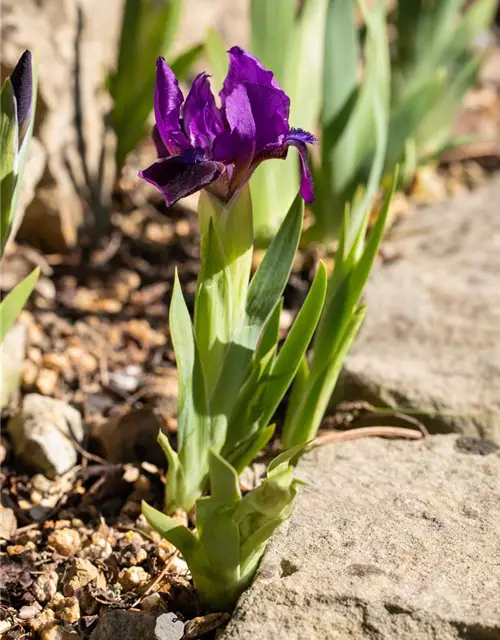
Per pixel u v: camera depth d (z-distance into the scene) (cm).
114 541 47
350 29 62
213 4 95
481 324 60
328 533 44
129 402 56
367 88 62
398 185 73
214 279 44
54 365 57
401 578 42
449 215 75
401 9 74
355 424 54
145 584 45
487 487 47
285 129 42
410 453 50
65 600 44
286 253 45
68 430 52
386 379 55
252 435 47
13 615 43
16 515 48
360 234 47
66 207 67
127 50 69
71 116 66
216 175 41
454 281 65
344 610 41
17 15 62
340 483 48
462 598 41
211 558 42
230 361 46
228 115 41
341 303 47
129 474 50
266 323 47
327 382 48
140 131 71
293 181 66
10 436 52
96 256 68
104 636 42
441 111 78
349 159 64
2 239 45
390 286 64
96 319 63
